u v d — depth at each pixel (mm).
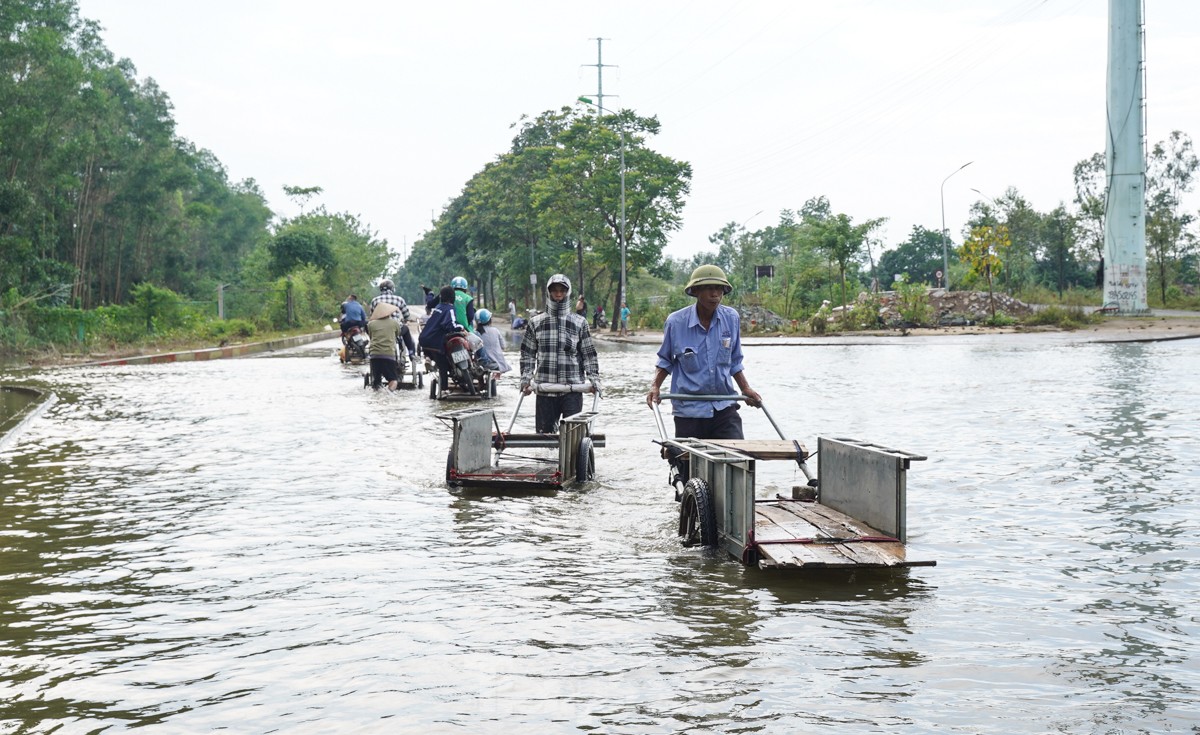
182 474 8312
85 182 60969
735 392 6910
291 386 17703
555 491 7500
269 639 4047
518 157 64625
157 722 3215
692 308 6828
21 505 7020
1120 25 43406
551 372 8625
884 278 105062
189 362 26359
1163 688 3416
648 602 4512
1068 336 32344
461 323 15039
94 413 13391
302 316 53188
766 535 5383
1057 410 12117
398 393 16141
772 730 3061
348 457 9203
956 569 5086
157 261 73688
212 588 4844
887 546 5168
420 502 7051
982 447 9250
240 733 3113
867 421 11266
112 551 5629
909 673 3562
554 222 54062
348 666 3709
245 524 6324
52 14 55938
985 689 3408
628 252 53531
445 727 3119
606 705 3279
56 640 4078
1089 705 3264
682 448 5984
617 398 14875
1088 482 7473
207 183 97812
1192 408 12070
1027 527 6039
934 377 17547
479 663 3709
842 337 36125
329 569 5172
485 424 8273
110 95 65438
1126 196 44344
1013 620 4211
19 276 44344
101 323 35312
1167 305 62625
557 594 4660
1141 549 5465
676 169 52375
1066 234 77062
